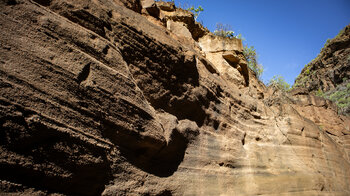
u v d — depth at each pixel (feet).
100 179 11.08
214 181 17.58
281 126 29.63
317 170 29.12
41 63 9.71
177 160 15.96
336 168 33.27
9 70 8.71
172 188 14.48
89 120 10.77
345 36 117.29
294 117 32.04
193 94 18.71
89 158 10.53
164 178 14.40
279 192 22.17
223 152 19.89
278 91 39.32
